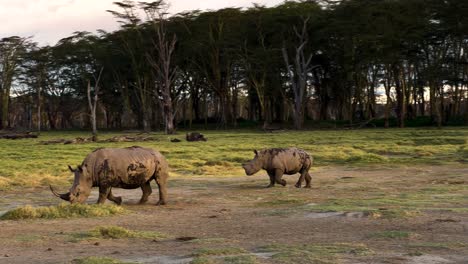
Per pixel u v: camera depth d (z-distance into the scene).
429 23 64.12
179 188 19.31
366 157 30.47
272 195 16.66
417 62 69.50
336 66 72.00
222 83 78.56
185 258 7.67
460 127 60.47
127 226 11.21
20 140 55.69
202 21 73.06
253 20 69.94
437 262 7.18
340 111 78.94
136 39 75.88
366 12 64.38
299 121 67.88
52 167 27.23
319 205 13.42
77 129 90.38
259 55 68.38
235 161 30.84
